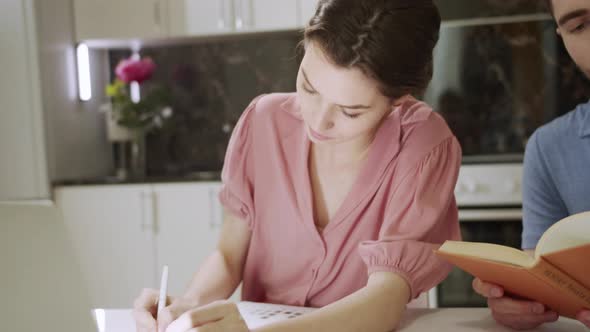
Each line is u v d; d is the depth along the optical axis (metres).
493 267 0.75
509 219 2.41
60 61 2.81
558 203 1.13
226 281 1.12
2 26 2.63
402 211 0.98
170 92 3.19
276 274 1.12
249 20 2.77
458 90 2.74
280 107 1.11
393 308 0.87
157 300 0.96
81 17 2.89
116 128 3.04
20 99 2.65
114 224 2.66
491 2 2.62
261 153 1.12
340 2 0.81
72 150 2.88
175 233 2.63
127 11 2.86
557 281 0.70
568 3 0.88
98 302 2.68
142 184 2.64
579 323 0.89
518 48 2.69
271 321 0.91
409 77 0.83
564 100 2.71
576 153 1.08
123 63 2.94
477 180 2.46
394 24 0.80
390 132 1.03
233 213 1.17
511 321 0.84
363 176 1.03
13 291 0.63
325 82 0.82
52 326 0.64
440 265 0.95
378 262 0.93
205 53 3.16
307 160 1.07
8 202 0.65
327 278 1.07
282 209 1.09
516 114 2.73
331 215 1.08
